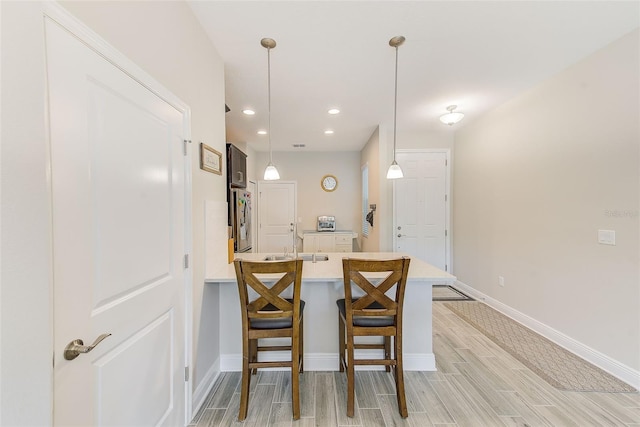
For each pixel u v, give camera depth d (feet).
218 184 6.66
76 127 2.76
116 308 3.32
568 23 5.74
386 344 6.57
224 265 6.99
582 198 7.11
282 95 9.39
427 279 5.92
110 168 3.22
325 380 6.45
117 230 3.34
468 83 8.54
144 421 3.87
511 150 9.77
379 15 5.52
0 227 2.00
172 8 4.65
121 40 3.42
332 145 16.61
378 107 10.54
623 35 6.11
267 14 5.45
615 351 6.34
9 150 2.05
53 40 2.51
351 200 18.11
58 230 2.55
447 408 5.44
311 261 7.88
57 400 2.55
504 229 10.18
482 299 11.57
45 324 2.34
